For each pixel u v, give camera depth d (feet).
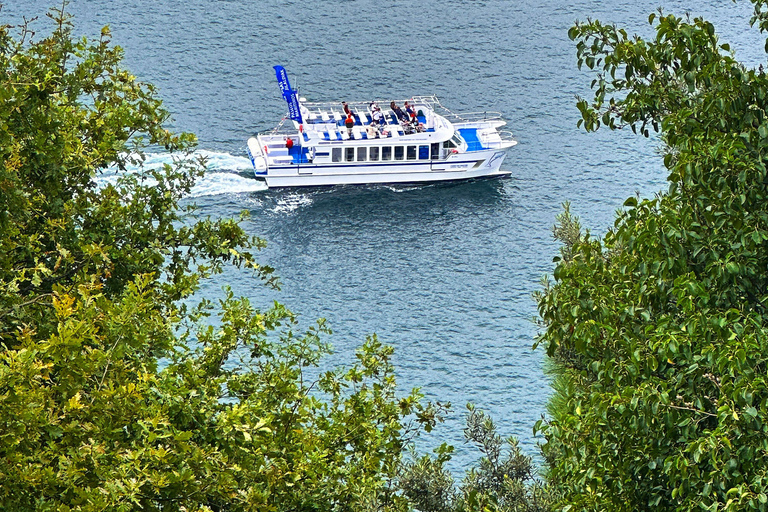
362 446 301.84
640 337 260.01
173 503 227.40
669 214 252.21
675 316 263.29
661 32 276.82
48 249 322.75
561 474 277.23
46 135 310.04
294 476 267.59
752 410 216.74
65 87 350.43
